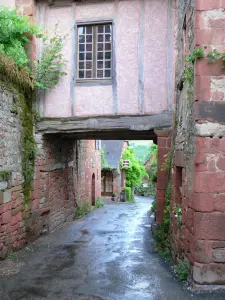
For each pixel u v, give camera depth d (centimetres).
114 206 1889
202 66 476
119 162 2586
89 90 809
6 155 669
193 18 503
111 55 804
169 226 705
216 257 469
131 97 789
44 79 813
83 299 454
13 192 696
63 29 825
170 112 770
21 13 824
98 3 812
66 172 1098
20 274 561
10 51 733
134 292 474
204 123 473
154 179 1168
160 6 784
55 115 823
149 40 785
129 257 663
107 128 796
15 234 705
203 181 471
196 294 458
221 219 470
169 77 773
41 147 846
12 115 700
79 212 1271
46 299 456
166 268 584
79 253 697
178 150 620
